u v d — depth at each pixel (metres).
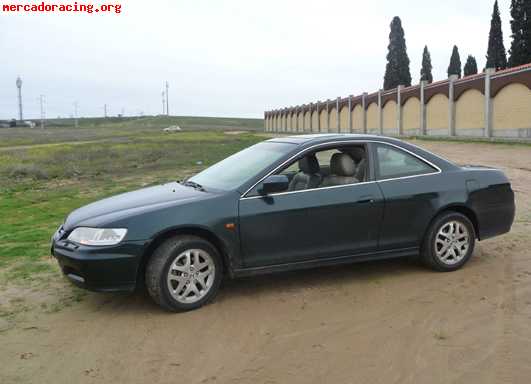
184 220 4.66
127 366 3.71
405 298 4.92
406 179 5.50
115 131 94.50
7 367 3.73
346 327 4.29
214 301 4.95
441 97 37.75
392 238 5.43
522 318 4.37
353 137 5.53
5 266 6.29
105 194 12.92
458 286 5.21
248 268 4.94
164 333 4.25
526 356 3.72
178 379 3.51
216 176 5.58
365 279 5.52
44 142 51.25
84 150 32.16
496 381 3.40
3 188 15.06
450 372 3.52
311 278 5.59
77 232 4.68
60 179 17.38
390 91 46.34
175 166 20.30
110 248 4.49
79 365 3.74
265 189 4.93
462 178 5.73
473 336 4.06
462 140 31.92
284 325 4.36
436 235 5.58
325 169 5.45
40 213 10.56
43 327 4.44
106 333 4.29
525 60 41.22
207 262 4.79
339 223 5.17
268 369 3.61
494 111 31.38
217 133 70.38
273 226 4.94
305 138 5.61
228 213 4.81
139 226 4.56
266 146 5.86
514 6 41.59
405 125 44.09
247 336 4.16
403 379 3.45
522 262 5.95
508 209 5.98
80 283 4.59
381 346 3.93
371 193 5.30
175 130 94.19
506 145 26.14
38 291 5.36
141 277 4.80
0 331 4.37
